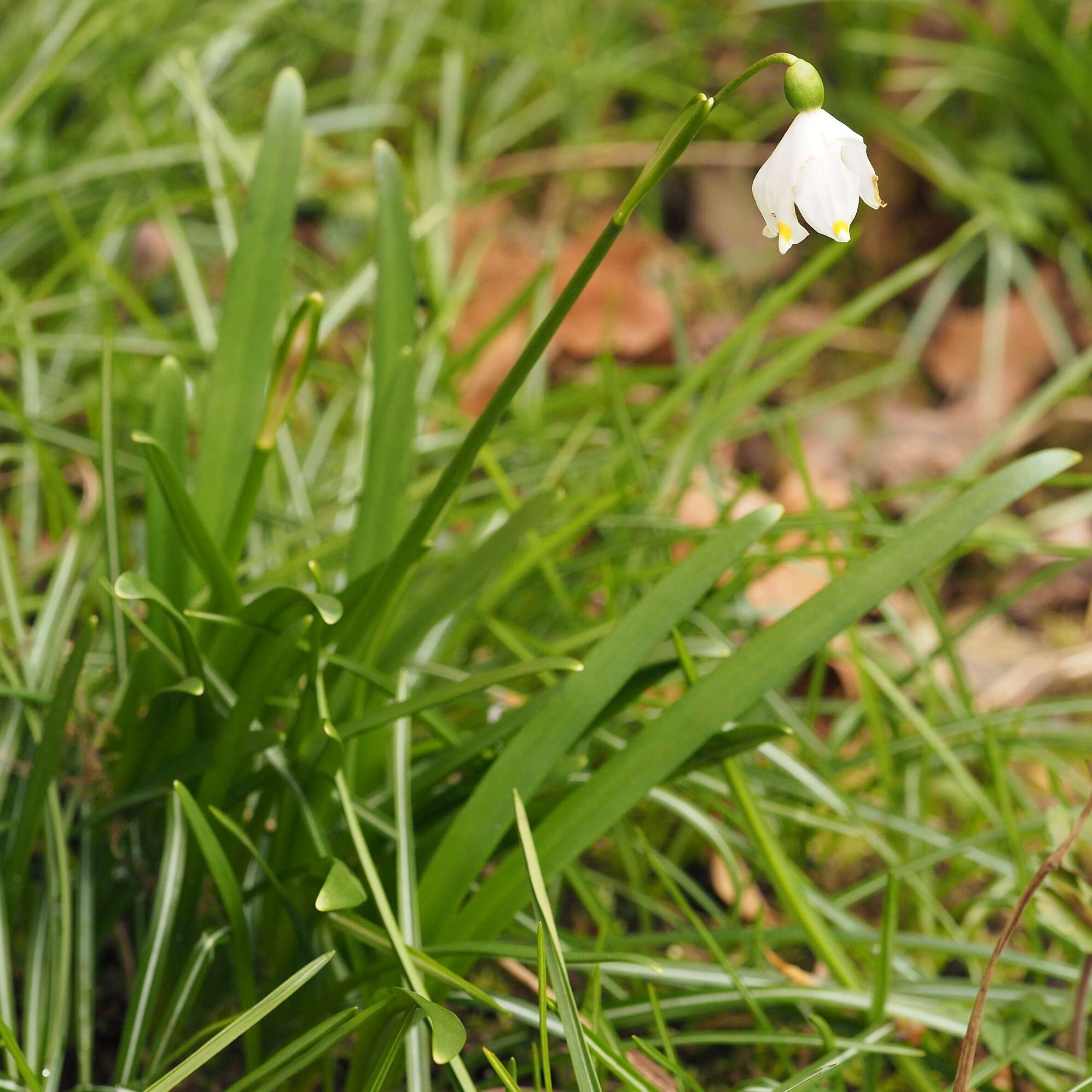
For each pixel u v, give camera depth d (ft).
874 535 3.54
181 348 3.90
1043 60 5.63
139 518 3.90
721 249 5.78
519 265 5.18
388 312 2.99
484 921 2.86
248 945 2.85
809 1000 2.90
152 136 4.77
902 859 3.23
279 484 3.59
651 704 3.16
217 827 2.90
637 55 6.27
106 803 2.97
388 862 2.94
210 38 5.23
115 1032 3.01
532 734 2.86
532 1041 2.97
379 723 2.85
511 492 3.25
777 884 2.93
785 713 3.21
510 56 5.80
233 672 2.95
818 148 2.68
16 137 4.61
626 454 3.78
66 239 4.65
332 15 5.75
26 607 3.18
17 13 5.19
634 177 6.07
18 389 4.21
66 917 2.86
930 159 5.56
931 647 4.18
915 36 6.30
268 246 2.95
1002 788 3.07
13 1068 2.83
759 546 4.07
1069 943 2.92
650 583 3.45
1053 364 5.33
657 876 3.23
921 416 5.11
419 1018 2.77
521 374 2.74
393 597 2.94
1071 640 4.24
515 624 3.50
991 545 3.46
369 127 5.45
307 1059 2.74
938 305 5.17
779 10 6.44
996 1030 2.90
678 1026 3.06
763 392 3.55
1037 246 5.52
